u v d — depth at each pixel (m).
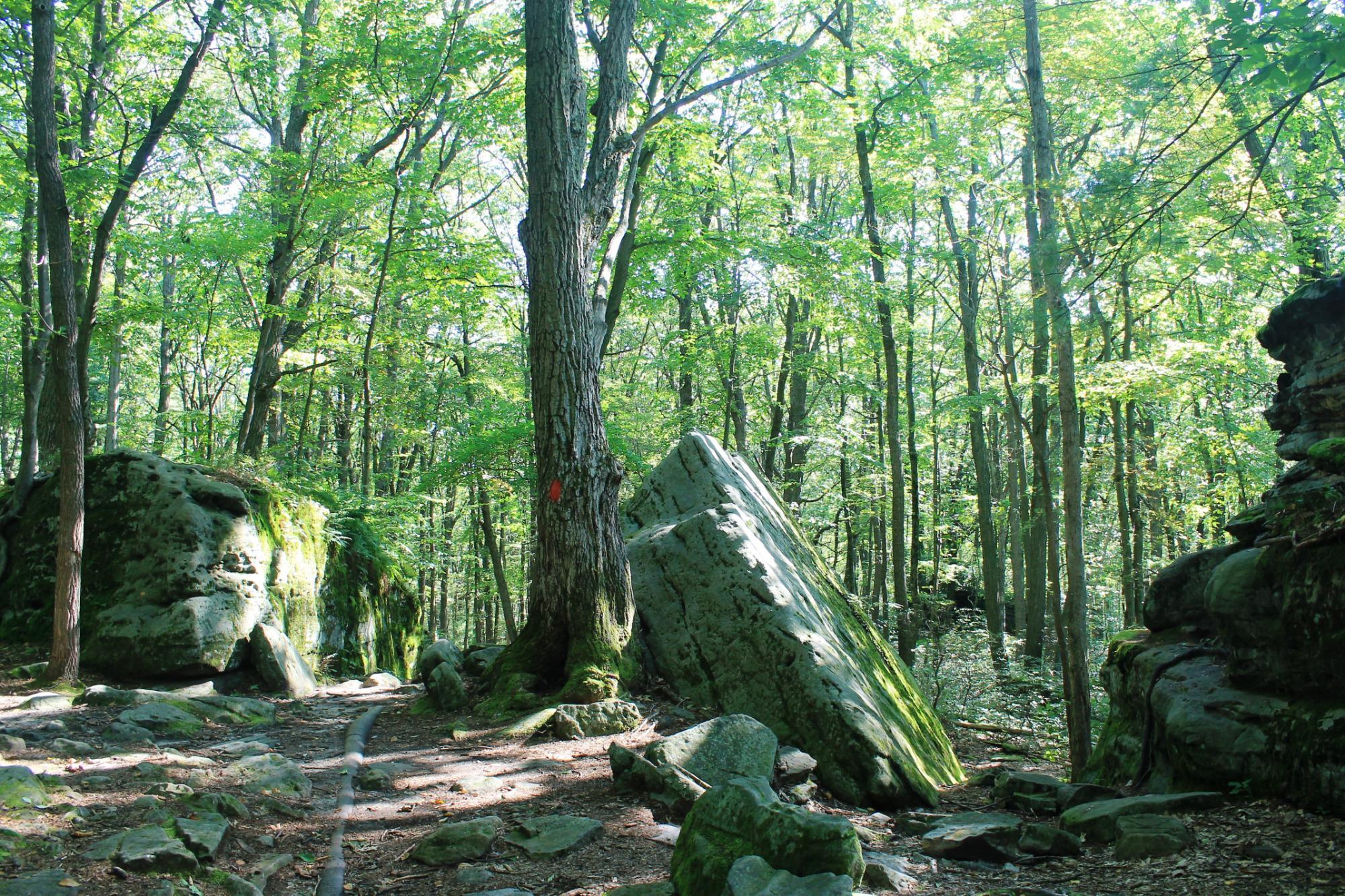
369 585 13.97
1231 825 5.04
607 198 9.31
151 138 11.31
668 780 5.73
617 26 9.71
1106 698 14.76
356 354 19.53
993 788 7.34
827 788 6.80
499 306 18.41
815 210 23.84
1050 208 9.11
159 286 24.80
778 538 10.30
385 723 8.34
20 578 10.80
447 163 19.52
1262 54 4.30
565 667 8.39
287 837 5.07
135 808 5.00
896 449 17.41
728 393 20.55
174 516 10.27
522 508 23.84
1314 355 6.95
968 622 17.59
